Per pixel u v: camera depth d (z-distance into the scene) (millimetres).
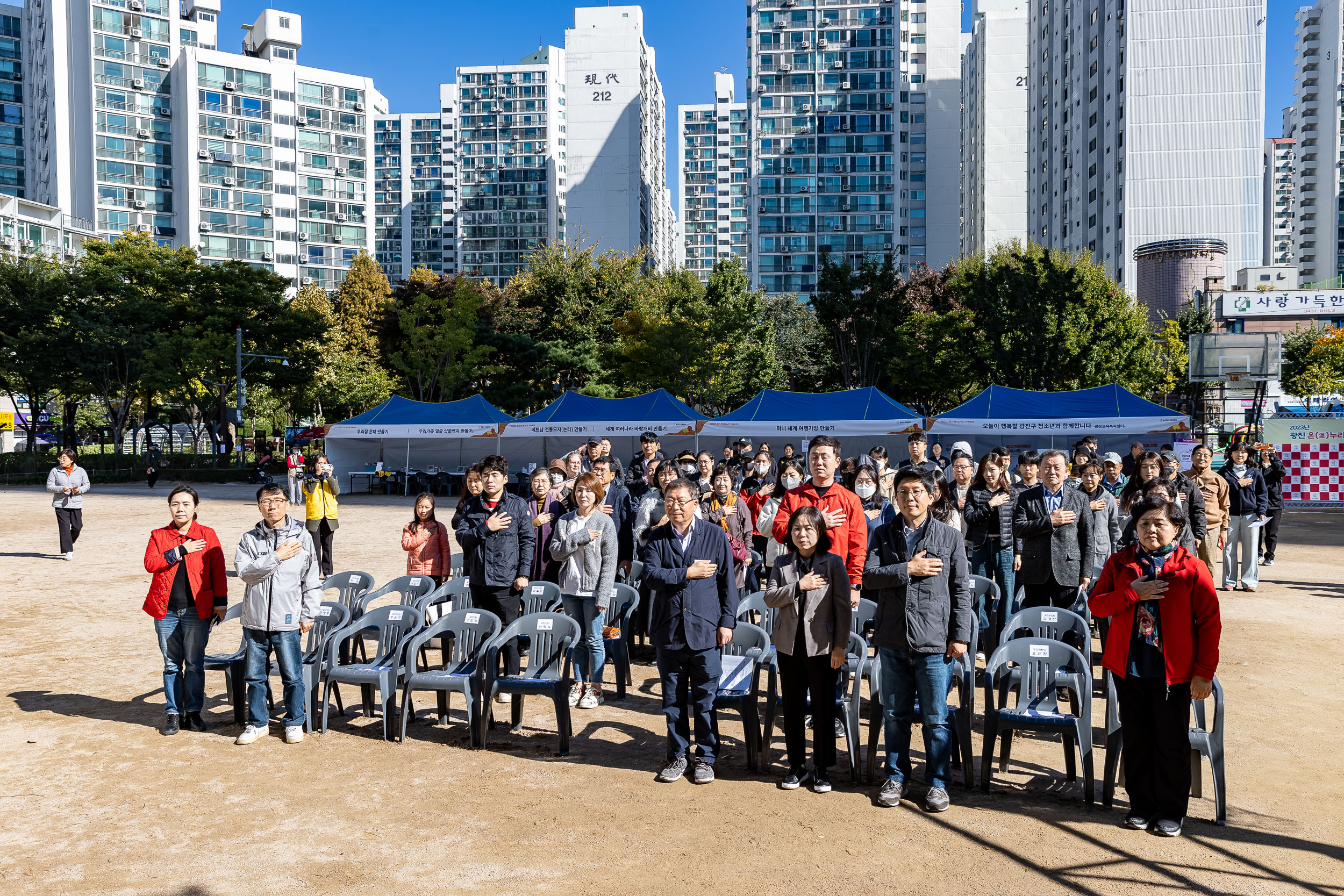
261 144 91812
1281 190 146875
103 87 84250
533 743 5934
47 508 24531
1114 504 7734
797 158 88812
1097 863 4078
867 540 5699
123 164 85500
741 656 6129
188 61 87500
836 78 88375
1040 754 5703
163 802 4855
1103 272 38781
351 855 4195
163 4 87875
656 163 133375
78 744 5824
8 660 8102
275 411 56469
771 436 24250
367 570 13398
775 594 4988
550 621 5887
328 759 5574
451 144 151000
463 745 5898
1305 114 121062
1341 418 21203
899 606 4801
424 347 45062
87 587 12016
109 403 43219
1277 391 39500
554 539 7000
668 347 38562
